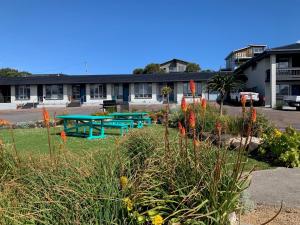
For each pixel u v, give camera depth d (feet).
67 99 163.73
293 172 22.85
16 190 10.89
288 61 122.21
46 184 10.78
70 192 9.95
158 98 159.12
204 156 12.12
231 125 33.55
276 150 25.49
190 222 9.62
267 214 14.85
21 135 44.01
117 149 13.97
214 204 10.02
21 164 14.07
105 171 10.97
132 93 161.17
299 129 51.42
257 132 32.35
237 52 211.00
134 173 11.60
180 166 11.37
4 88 164.86
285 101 101.86
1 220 8.76
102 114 69.26
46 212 9.52
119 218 9.75
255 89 131.23
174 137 15.74
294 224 13.67
